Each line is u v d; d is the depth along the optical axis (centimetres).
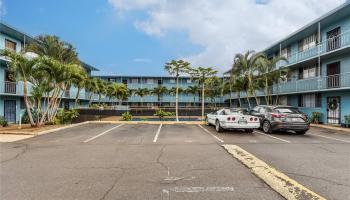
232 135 1205
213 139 1068
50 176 525
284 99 2656
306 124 1229
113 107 3444
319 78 1902
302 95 2327
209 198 409
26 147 869
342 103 1811
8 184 476
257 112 1461
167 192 436
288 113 1232
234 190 445
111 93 4097
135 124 1812
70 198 409
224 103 4500
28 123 1958
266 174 534
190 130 1415
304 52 2156
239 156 711
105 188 454
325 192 435
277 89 2366
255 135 1215
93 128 1518
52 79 1556
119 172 555
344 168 592
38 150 812
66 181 493
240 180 499
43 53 1994
